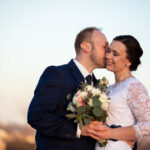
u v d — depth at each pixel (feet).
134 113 8.68
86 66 9.82
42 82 9.15
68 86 9.16
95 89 8.60
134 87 8.75
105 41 9.95
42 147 9.26
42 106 8.86
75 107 8.56
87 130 8.65
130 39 9.16
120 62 9.19
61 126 8.96
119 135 8.57
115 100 8.89
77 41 10.03
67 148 8.97
